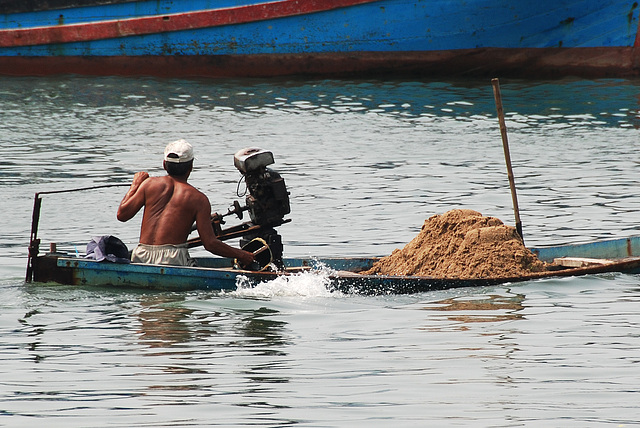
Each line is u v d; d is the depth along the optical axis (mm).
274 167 67750
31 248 37656
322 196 58406
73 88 106250
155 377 27391
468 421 24078
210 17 110188
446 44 108000
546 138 79438
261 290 37000
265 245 39219
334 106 95250
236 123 86875
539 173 65562
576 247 43406
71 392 26156
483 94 101375
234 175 64938
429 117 89438
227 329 32250
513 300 36031
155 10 111500
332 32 108750
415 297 36750
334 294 36875
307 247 46500
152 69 113500
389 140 78688
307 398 25703
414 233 49281
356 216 53250
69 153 73000
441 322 33125
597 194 58812
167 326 32656
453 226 41219
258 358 29094
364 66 109812
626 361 28625
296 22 109062
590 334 31531
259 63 111188
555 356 29109
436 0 106125
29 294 36469
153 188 38156
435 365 28359
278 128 84188
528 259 39938
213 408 24953
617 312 34250
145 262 37688
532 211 54469
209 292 36969
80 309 34625
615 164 68500
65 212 54219
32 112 92312
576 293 37062
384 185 61719
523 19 105938
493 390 26297
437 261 40344
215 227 39375
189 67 112812
